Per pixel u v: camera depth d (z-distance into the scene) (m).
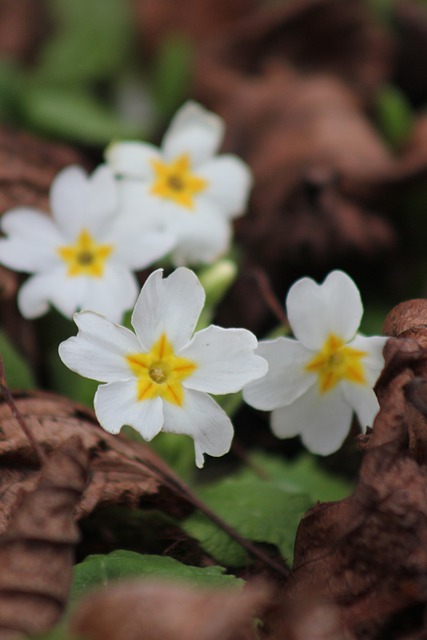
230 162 0.36
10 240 0.33
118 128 0.44
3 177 0.38
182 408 0.29
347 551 0.28
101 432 0.30
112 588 0.26
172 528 0.30
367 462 0.28
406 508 0.27
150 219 0.34
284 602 0.27
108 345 0.29
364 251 0.41
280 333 0.33
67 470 0.27
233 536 0.30
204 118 0.36
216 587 0.27
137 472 0.30
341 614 0.28
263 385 0.30
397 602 0.27
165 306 0.29
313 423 0.30
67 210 0.33
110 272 0.32
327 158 0.43
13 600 0.26
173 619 0.25
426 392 0.28
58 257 0.33
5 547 0.26
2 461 0.29
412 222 0.42
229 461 0.36
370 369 0.30
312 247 0.41
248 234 0.42
